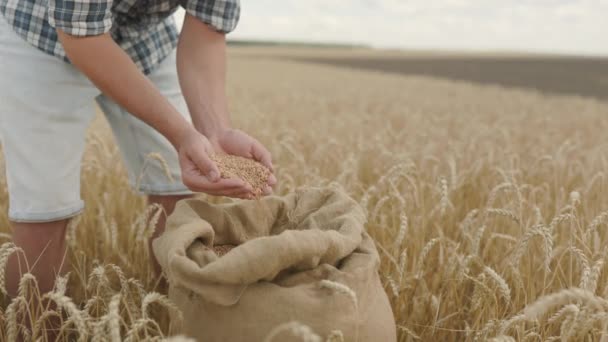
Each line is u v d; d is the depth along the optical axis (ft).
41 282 6.14
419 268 6.36
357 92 43.75
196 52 6.55
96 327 4.18
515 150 14.57
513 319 4.62
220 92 6.56
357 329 4.62
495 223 8.13
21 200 5.94
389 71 102.99
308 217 6.00
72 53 5.31
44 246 6.12
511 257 6.25
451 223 8.46
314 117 23.03
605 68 123.95
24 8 5.73
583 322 4.97
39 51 5.79
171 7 6.72
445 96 43.06
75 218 6.48
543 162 11.30
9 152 5.91
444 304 6.48
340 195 6.23
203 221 5.36
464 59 163.84
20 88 5.78
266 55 168.76
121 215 9.00
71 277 7.36
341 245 5.08
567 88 72.08
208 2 6.39
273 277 4.89
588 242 6.85
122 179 10.11
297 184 10.13
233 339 4.80
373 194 8.21
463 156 12.39
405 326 6.35
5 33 5.88
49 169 5.93
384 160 12.16
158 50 7.00
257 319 4.77
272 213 6.21
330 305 4.79
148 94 5.54
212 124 6.34
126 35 6.64
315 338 3.18
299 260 4.84
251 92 38.47
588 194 9.28
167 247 5.00
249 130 16.53
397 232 7.68
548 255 5.60
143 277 7.32
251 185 5.72
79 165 6.31
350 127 19.08
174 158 7.25
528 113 30.99
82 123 6.21
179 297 5.14
